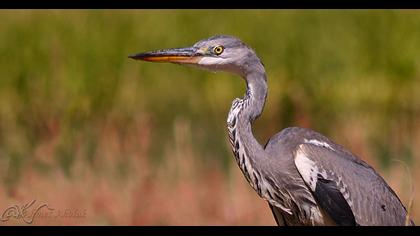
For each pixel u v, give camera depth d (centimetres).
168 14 1580
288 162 781
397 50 1559
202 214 1144
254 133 1481
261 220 1148
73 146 1248
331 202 773
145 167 1195
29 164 1187
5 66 1477
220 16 1588
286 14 1591
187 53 793
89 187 1134
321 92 1522
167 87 1503
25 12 1533
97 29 1535
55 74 1482
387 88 1538
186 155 1238
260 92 789
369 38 1570
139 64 1512
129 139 1261
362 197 784
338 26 1583
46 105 1447
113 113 1437
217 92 1506
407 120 1489
